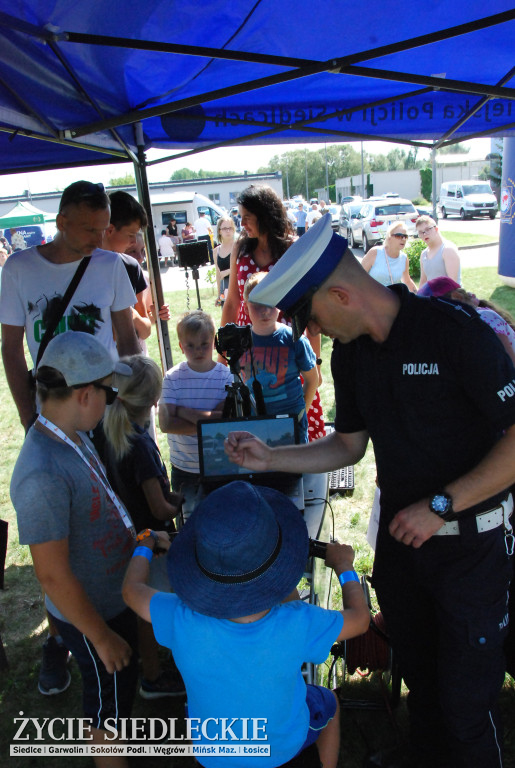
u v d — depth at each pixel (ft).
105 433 6.79
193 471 9.17
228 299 11.81
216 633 4.47
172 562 4.73
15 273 8.57
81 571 5.72
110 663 5.51
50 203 99.66
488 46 10.28
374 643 7.47
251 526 4.27
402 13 8.77
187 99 9.11
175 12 7.82
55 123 9.60
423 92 12.31
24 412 8.84
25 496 5.07
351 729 7.59
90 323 8.70
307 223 57.98
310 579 6.75
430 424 5.14
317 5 8.20
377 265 19.56
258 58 8.02
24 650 9.45
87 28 7.59
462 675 5.63
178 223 74.38
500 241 34.58
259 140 14.32
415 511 5.10
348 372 5.67
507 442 4.81
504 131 14.10
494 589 5.45
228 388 7.45
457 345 4.83
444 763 6.53
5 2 6.29
